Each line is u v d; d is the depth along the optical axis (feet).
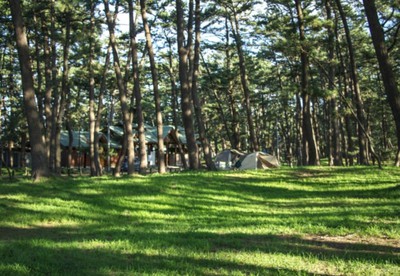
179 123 222.28
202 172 73.67
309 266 19.63
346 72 116.26
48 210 39.40
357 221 31.24
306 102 84.89
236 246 24.14
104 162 150.71
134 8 87.92
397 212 34.35
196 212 41.01
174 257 21.54
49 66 96.32
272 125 235.81
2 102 127.75
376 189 51.55
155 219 37.70
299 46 76.38
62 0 71.15
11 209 39.14
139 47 106.83
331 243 24.86
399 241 25.13
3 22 85.51
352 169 71.72
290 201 47.70
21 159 156.35
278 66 136.05
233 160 122.31
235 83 141.28
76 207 41.32
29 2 83.05
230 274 18.30
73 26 89.56
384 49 48.42
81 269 19.40
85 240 26.50
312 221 32.19
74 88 134.10
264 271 18.71
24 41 55.88
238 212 40.55
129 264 20.20
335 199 47.14
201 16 95.86
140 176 65.82
